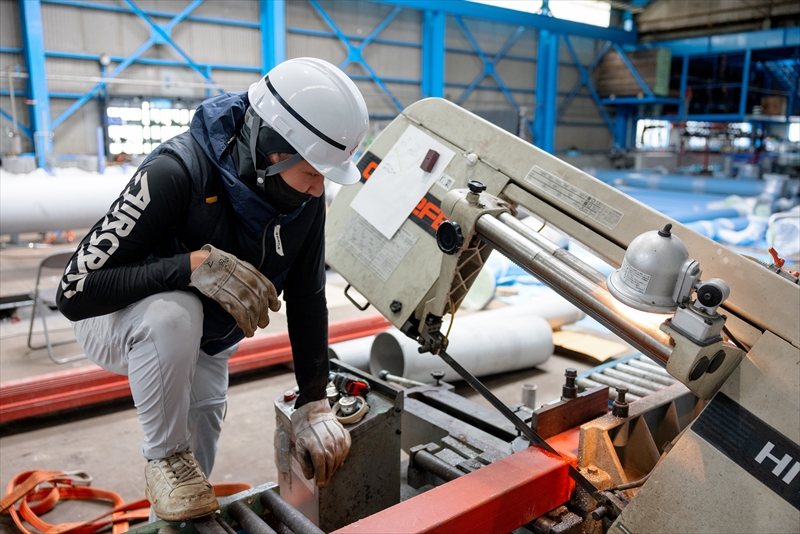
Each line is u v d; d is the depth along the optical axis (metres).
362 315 4.05
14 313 3.94
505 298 4.50
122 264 1.17
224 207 1.24
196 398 1.54
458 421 1.97
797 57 11.34
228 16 8.71
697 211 7.17
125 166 6.36
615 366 2.64
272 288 1.20
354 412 1.50
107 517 1.91
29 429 2.52
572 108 13.05
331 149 1.19
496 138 1.52
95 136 8.03
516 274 5.03
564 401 1.62
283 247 1.32
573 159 12.81
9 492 1.92
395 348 2.86
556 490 1.40
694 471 1.04
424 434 2.01
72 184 4.44
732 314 1.11
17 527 1.87
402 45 10.45
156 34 8.14
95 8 7.72
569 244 4.88
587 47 12.99
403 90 10.59
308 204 1.33
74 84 7.78
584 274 1.14
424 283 1.53
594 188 1.35
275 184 1.21
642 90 12.47
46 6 7.42
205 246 1.19
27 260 5.58
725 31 11.83
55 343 3.44
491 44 11.68
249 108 1.20
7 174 4.61
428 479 1.80
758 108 11.78
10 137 7.09
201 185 1.20
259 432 2.50
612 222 1.31
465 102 11.58
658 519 1.06
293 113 1.15
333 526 1.46
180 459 1.29
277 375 3.12
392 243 1.62
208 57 8.67
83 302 1.15
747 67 11.27
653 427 1.64
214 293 1.16
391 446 1.56
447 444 1.80
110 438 2.45
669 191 10.05
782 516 0.95
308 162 1.18
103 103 7.96
